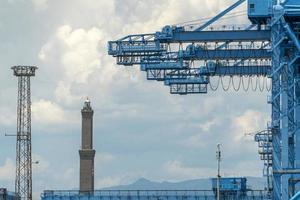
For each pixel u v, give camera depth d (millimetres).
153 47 192875
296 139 178250
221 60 198625
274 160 177375
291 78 177375
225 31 186875
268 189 195125
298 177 171750
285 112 177375
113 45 195125
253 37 185000
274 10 174750
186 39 189125
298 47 172375
